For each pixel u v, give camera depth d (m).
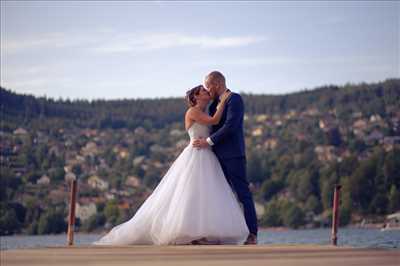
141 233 7.62
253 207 7.75
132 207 87.94
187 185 7.59
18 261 3.95
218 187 7.64
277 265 3.81
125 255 4.36
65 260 4.02
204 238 7.48
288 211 75.25
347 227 66.56
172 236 7.47
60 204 79.94
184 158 7.75
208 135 7.87
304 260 4.06
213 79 7.94
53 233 73.88
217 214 7.52
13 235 72.12
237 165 7.74
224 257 4.25
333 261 4.01
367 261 4.02
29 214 75.19
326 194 77.06
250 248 5.11
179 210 7.51
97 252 4.59
